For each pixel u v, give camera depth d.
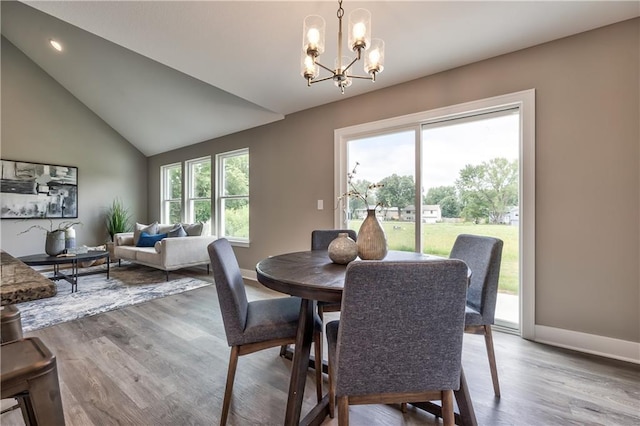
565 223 2.06
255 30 2.00
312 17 1.44
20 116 4.71
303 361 1.29
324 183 3.39
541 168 2.14
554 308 2.11
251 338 1.35
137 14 1.83
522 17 1.85
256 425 1.34
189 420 1.37
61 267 4.88
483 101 2.37
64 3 1.73
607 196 1.93
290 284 1.21
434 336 0.91
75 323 2.54
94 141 5.57
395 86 2.83
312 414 1.33
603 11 1.78
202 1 1.72
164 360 1.92
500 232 2.42
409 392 0.95
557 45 2.08
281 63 2.44
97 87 4.84
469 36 2.05
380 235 1.57
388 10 1.78
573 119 2.03
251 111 3.91
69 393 1.56
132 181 6.11
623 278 1.89
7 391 0.63
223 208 4.82
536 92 2.15
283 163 3.80
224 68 2.53
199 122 4.59
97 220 5.60
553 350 2.02
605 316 1.94
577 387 1.60
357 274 0.85
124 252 4.72
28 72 4.79
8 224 4.59
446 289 0.88
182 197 5.50
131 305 3.02
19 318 0.99
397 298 0.87
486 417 1.37
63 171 5.16
